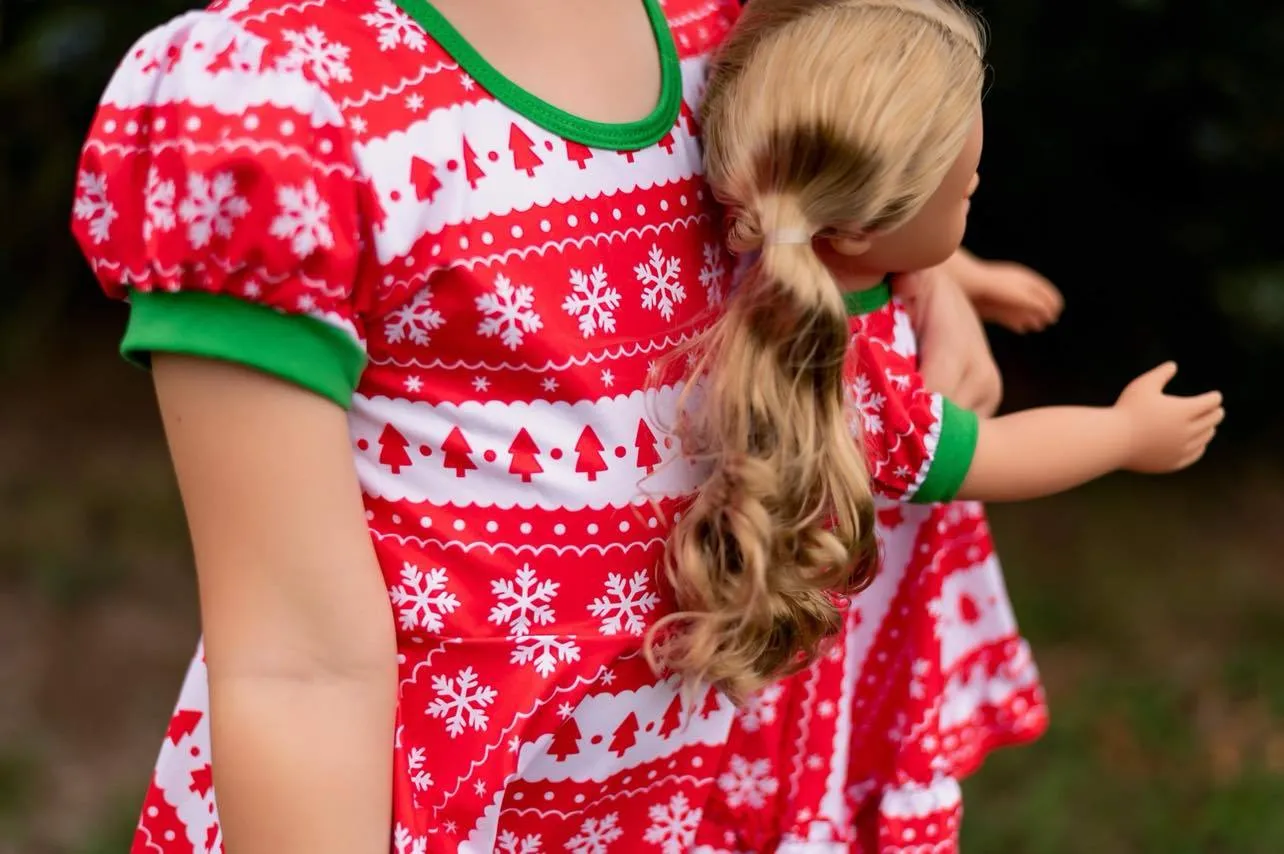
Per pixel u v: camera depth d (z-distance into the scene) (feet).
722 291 3.44
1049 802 9.36
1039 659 10.87
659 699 3.40
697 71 3.49
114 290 2.88
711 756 3.59
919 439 3.56
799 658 3.27
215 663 2.87
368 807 2.91
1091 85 11.47
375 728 2.93
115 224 2.79
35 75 12.55
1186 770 9.66
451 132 2.90
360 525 2.93
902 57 3.13
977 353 3.98
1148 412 3.87
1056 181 12.44
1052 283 13.34
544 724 3.20
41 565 11.88
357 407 3.02
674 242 3.31
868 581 3.34
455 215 2.89
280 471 2.80
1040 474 3.70
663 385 3.27
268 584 2.84
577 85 3.18
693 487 3.32
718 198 3.31
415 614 3.10
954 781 4.16
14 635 11.05
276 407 2.79
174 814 3.46
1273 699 10.28
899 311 3.70
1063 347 13.83
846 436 3.15
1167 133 11.89
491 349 2.99
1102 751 9.88
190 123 2.70
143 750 9.91
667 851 3.60
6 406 14.49
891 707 4.06
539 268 3.03
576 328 3.09
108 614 11.36
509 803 3.36
